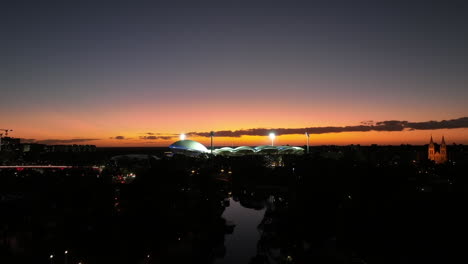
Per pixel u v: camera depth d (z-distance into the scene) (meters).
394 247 91.06
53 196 156.75
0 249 99.12
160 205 151.25
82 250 102.56
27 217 131.50
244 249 129.25
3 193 175.38
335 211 146.62
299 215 149.62
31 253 97.94
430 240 90.38
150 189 167.88
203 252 120.62
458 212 105.12
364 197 155.62
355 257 96.81
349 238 105.81
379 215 114.75
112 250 104.31
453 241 88.12
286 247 121.69
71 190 163.12
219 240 138.00
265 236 139.50
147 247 111.19
